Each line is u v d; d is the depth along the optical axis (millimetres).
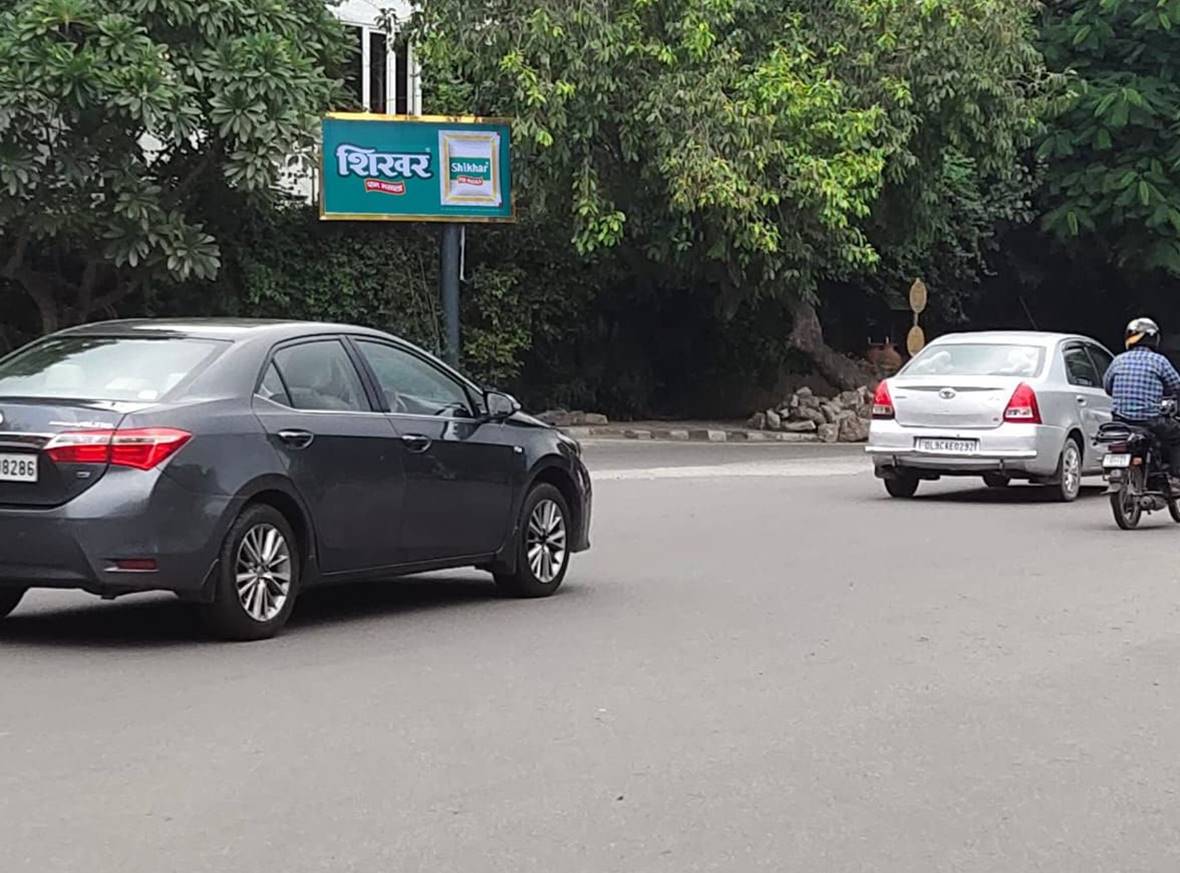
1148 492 15586
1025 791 6574
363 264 27625
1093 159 31719
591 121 25812
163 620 10188
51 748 6977
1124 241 32531
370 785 6480
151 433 8914
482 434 10867
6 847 5648
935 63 27578
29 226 23219
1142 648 9586
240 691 8094
